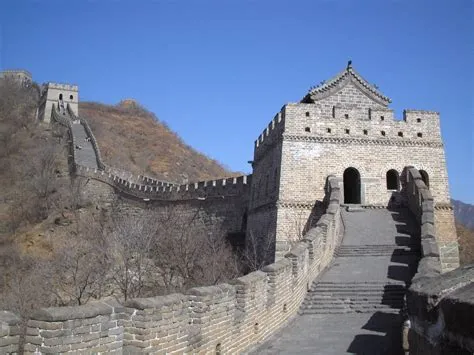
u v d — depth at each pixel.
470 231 58.22
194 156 144.38
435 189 40.66
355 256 30.34
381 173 40.41
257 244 44.38
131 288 42.16
